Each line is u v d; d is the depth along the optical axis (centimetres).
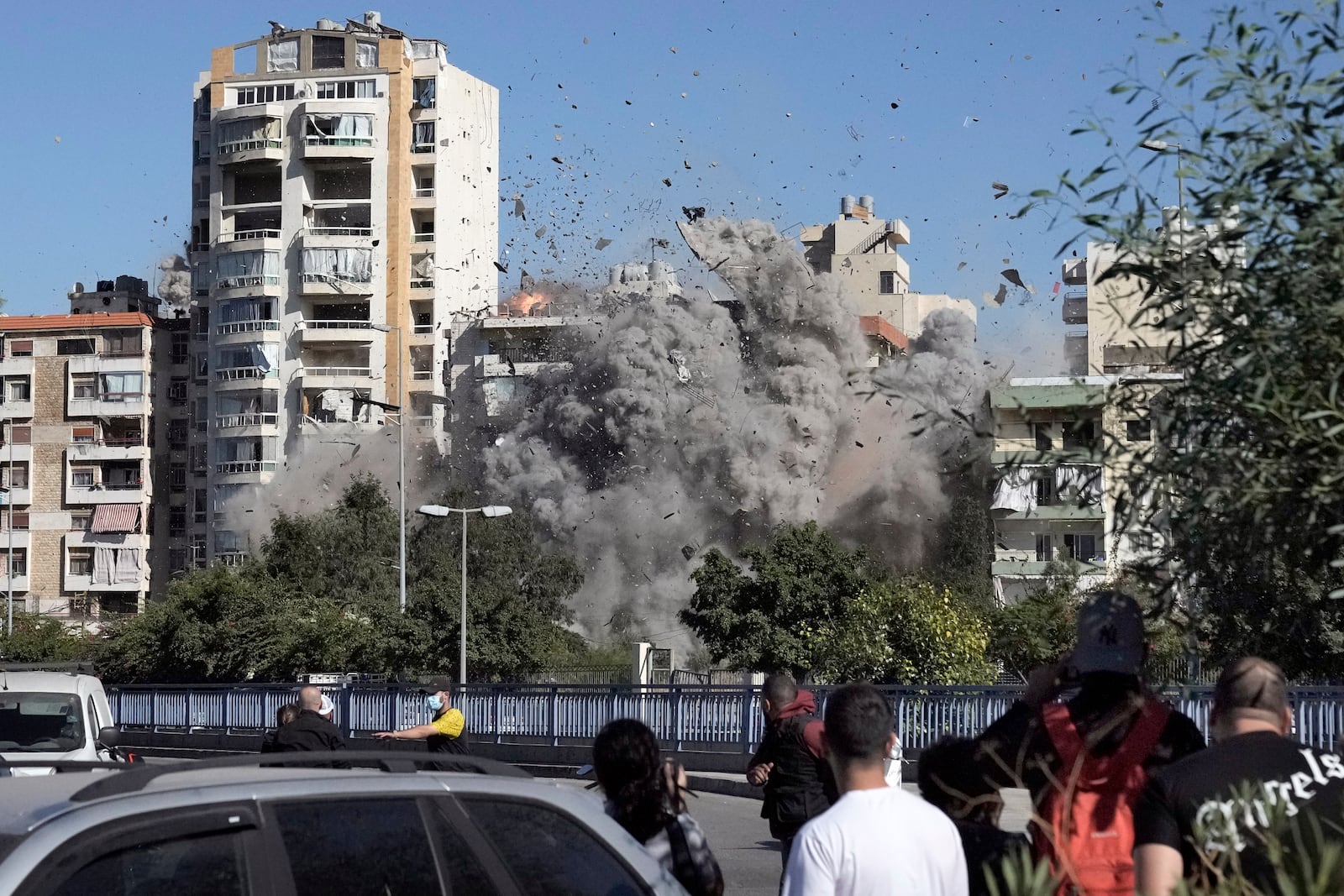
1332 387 402
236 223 8344
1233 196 435
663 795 614
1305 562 445
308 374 8038
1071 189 463
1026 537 4756
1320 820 388
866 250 10062
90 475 8069
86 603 7969
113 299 8512
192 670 4712
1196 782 409
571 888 457
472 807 449
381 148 8288
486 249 9000
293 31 8494
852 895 421
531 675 4038
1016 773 447
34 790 438
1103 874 436
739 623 3591
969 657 2736
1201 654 497
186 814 392
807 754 862
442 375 8338
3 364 8156
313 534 5375
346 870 408
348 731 3169
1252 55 453
